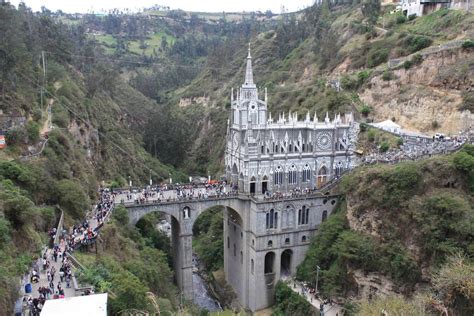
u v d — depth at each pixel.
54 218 69.88
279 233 97.81
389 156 101.25
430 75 122.25
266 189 100.19
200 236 142.62
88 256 65.12
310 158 103.44
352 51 166.38
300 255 101.44
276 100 176.12
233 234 108.38
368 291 83.75
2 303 41.91
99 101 164.00
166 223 144.00
